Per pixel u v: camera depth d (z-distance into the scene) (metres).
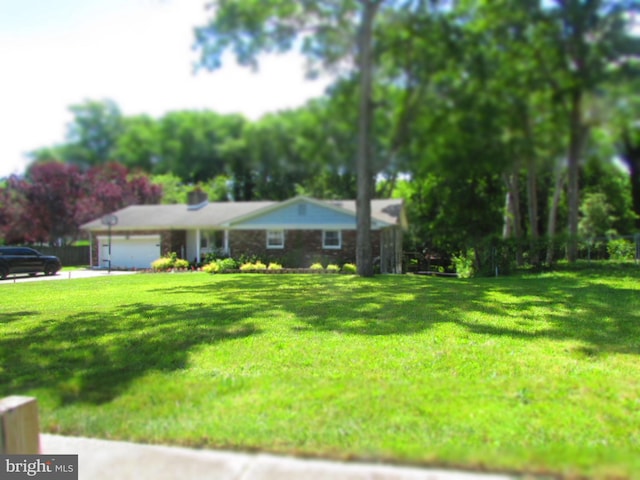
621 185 20.27
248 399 3.51
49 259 19.67
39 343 5.47
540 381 3.86
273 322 6.54
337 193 24.55
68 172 22.17
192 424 3.09
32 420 2.56
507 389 3.67
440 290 10.41
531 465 2.36
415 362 4.45
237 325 6.33
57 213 23.28
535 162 14.29
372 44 15.96
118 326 6.45
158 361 4.63
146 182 25.88
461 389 3.67
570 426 2.98
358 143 16.17
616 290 9.78
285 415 3.19
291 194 26.11
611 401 3.41
